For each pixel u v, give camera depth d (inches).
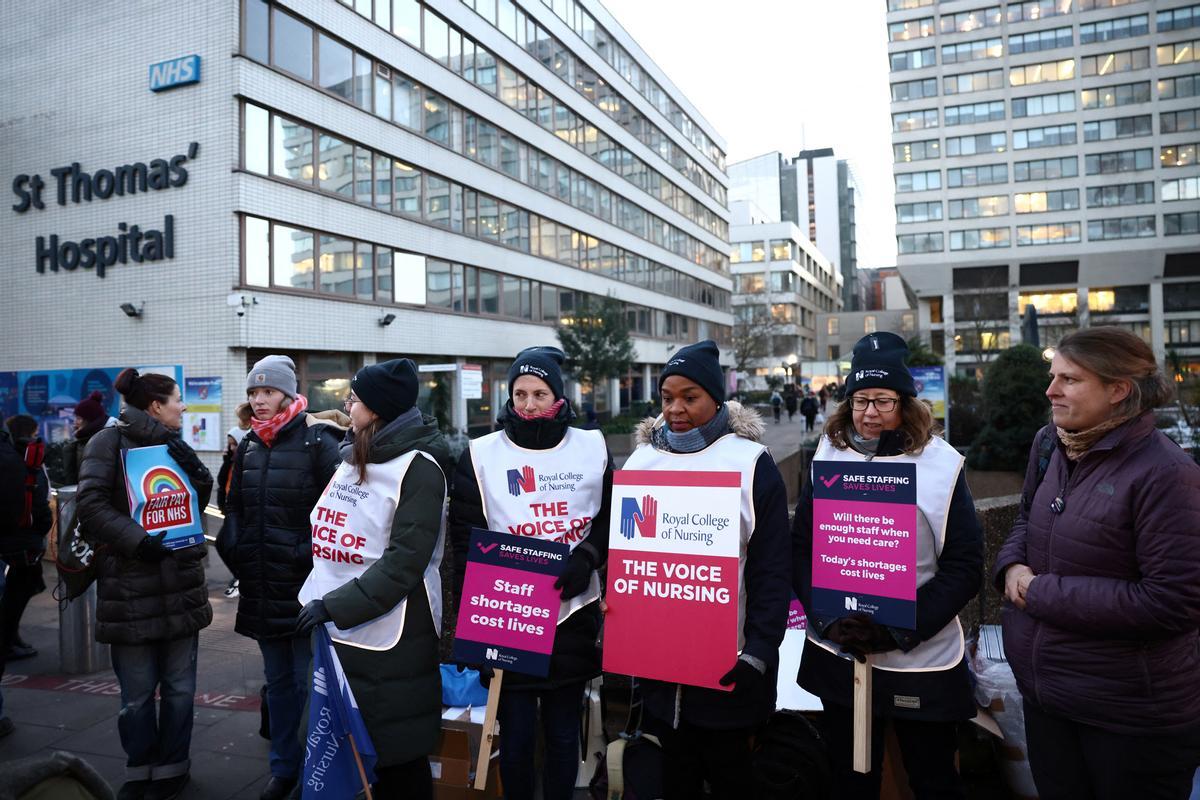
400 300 902.4
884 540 98.9
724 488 97.2
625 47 1615.4
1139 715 81.4
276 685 134.6
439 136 979.9
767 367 3038.9
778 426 1439.5
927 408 103.8
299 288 752.3
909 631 96.3
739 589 98.2
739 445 101.7
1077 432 86.3
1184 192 2422.5
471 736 126.6
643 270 1724.9
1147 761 81.7
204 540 141.5
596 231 1462.8
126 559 133.1
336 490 112.1
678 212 1932.8
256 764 147.8
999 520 162.1
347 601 99.8
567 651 107.3
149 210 714.2
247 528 136.5
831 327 3747.5
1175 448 81.8
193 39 695.1
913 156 2628.0
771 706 97.8
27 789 61.0
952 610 96.9
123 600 132.0
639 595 100.2
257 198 697.0
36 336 765.9
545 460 111.5
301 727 104.7
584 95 1421.0
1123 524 81.7
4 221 783.1
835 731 103.9
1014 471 440.1
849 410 109.0
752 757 105.2
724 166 2331.4
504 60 1135.0
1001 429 449.4
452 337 995.3
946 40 2596.0
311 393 776.9
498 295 1122.7
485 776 105.9
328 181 793.6
